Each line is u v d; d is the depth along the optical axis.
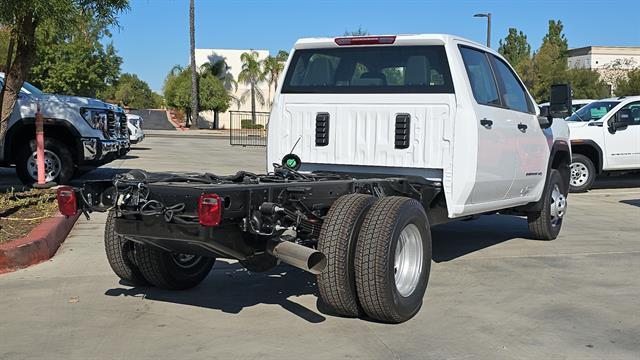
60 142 11.84
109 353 4.46
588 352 4.60
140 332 4.89
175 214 4.60
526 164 7.57
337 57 6.75
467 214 6.57
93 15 8.35
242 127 41.06
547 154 8.21
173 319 5.20
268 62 54.75
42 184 11.19
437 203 6.33
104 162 12.31
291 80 6.93
